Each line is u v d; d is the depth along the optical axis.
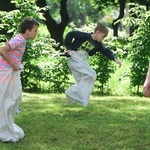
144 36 11.76
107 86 12.26
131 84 11.90
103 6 30.88
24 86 11.89
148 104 9.82
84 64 8.55
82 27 12.14
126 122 7.71
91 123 7.55
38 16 11.91
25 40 6.21
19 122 7.48
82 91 8.49
